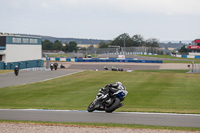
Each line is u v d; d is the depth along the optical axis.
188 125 27.61
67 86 89.62
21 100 62.97
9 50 186.25
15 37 193.88
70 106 50.59
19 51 199.25
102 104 31.67
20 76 125.06
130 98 63.66
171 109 43.53
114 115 32.88
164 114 33.84
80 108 43.72
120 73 143.75
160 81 103.75
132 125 27.19
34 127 26.34
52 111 37.09
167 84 93.56
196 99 62.06
